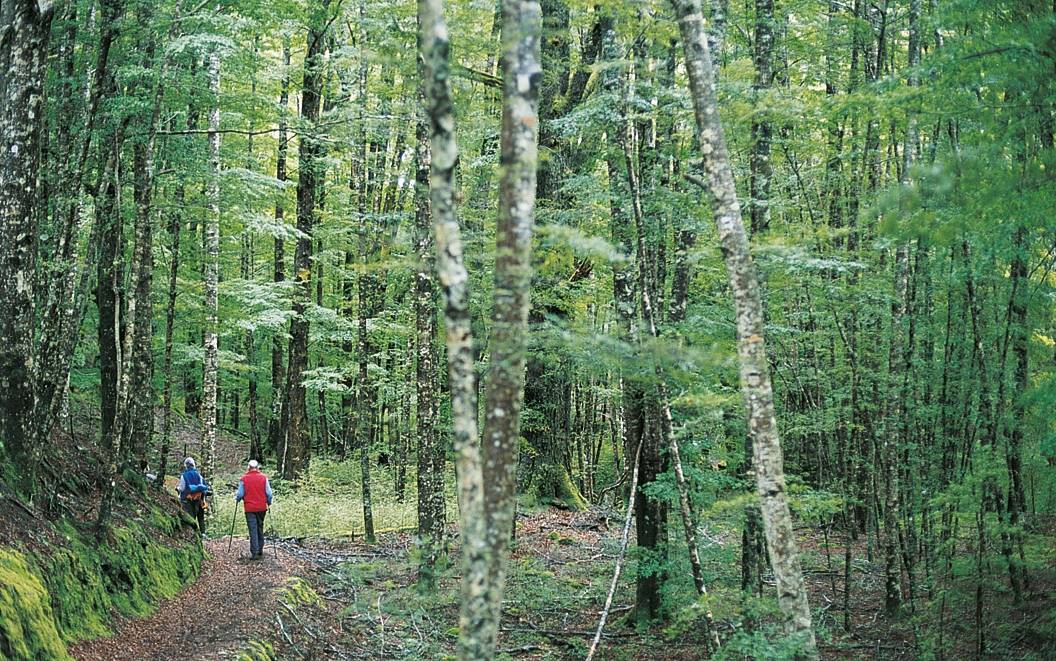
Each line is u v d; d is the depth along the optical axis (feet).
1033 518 33.71
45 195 36.14
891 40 47.37
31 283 28.02
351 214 65.98
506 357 15.19
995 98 24.04
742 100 28.19
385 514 61.00
